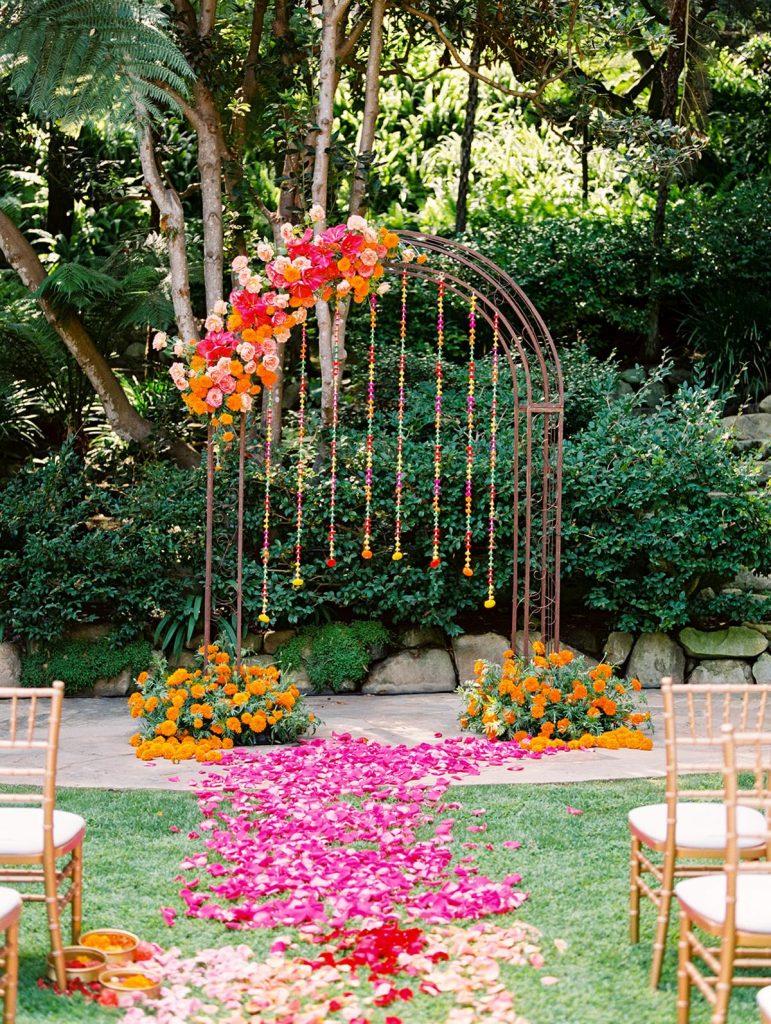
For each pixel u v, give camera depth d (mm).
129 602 6945
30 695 2953
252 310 5574
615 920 3465
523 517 7219
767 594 7715
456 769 5180
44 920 3447
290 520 7188
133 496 7234
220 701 5656
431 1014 2824
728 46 12039
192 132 10758
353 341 9609
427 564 7312
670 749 3027
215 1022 2771
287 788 4805
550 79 8602
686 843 3064
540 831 4289
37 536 6930
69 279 7500
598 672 6031
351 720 6344
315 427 7527
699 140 9602
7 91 8828
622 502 7117
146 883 3740
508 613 7836
